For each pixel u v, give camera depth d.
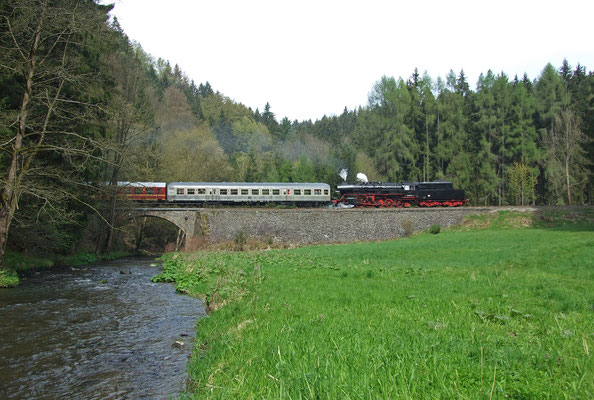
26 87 19.67
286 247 45.06
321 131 122.19
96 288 18.58
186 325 11.49
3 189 19.58
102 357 8.74
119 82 35.75
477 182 66.94
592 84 59.31
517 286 13.43
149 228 55.62
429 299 11.26
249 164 77.25
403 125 67.00
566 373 5.32
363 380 5.14
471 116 71.94
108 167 36.34
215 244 44.38
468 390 4.82
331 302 11.39
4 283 18.55
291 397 5.04
